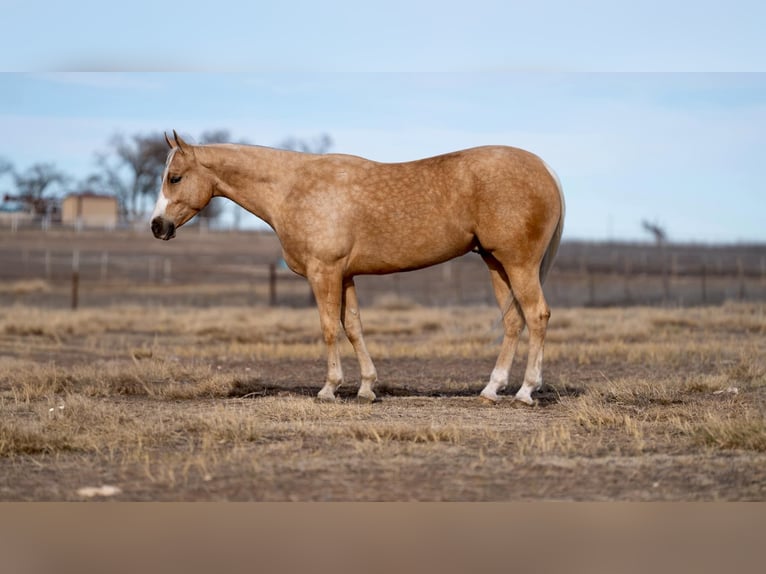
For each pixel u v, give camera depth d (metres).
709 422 8.17
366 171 9.72
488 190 9.45
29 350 16.84
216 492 6.39
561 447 7.59
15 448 7.67
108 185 93.25
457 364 14.48
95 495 6.37
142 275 46.19
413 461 7.20
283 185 9.84
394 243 9.68
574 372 13.06
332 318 9.83
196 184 10.00
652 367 13.48
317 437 8.12
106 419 8.77
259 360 15.08
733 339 17.47
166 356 15.38
